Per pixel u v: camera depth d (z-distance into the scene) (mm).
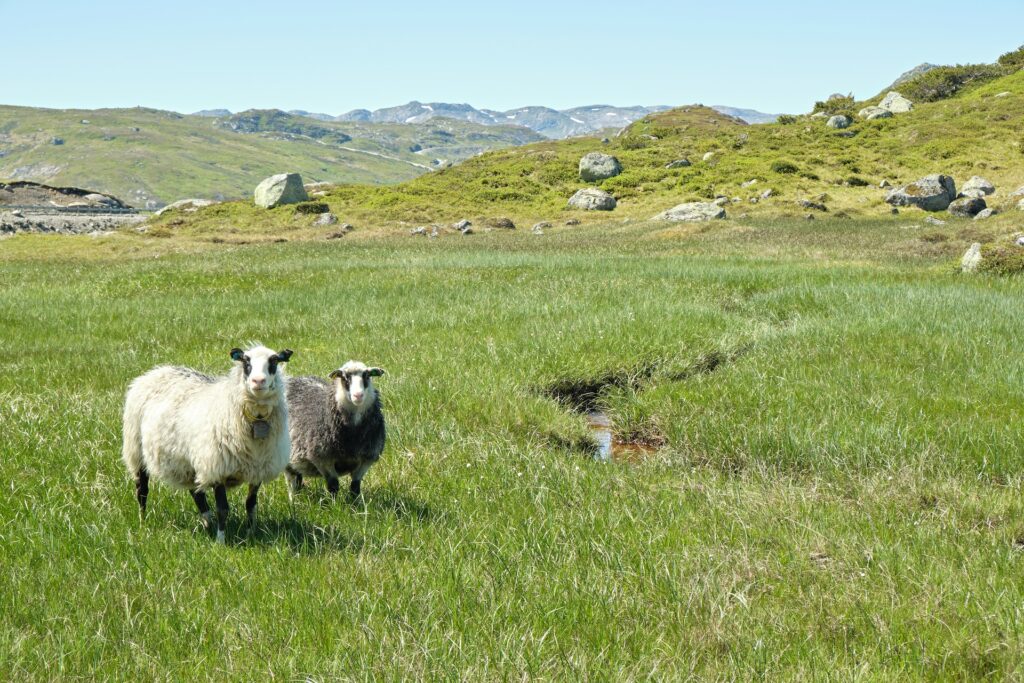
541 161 80375
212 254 40531
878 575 6195
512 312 18953
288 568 6074
